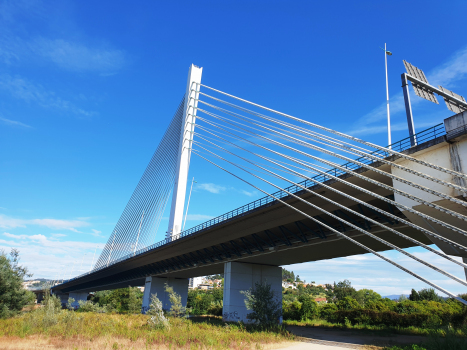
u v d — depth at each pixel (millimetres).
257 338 23625
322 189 27547
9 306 37875
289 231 35469
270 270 48812
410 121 25031
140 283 94250
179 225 60656
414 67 28516
